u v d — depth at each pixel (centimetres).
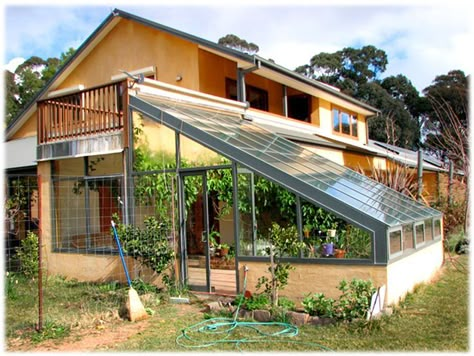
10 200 1205
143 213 1050
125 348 605
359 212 759
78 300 909
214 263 1180
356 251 762
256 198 882
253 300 756
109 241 1108
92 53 1762
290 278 808
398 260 795
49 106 1259
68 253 1180
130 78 1087
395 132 3881
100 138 1121
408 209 1011
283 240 777
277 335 639
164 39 1573
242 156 901
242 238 886
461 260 1286
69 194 1205
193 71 1498
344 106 2214
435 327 656
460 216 1574
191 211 1001
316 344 595
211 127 1048
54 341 645
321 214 805
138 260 1015
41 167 1268
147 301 858
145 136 1055
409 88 4481
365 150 2014
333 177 988
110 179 1107
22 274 1179
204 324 711
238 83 1476
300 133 1670
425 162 2495
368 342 597
